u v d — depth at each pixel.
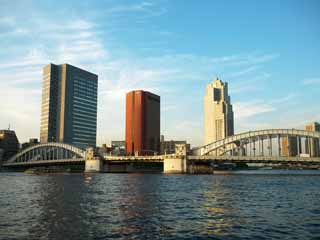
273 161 199.50
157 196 66.44
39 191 77.62
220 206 51.59
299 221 39.16
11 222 37.59
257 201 58.59
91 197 63.69
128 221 38.59
